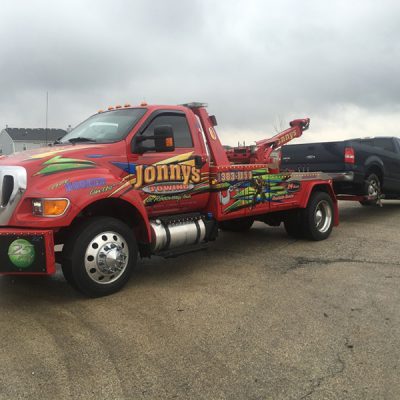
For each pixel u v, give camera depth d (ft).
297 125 30.48
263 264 20.68
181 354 11.46
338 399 9.36
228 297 15.87
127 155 16.83
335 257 21.83
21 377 10.41
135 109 18.69
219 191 20.33
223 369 10.67
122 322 13.61
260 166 22.75
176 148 18.92
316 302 15.24
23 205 14.28
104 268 15.51
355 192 33.09
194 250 18.78
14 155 16.40
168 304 15.16
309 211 25.55
